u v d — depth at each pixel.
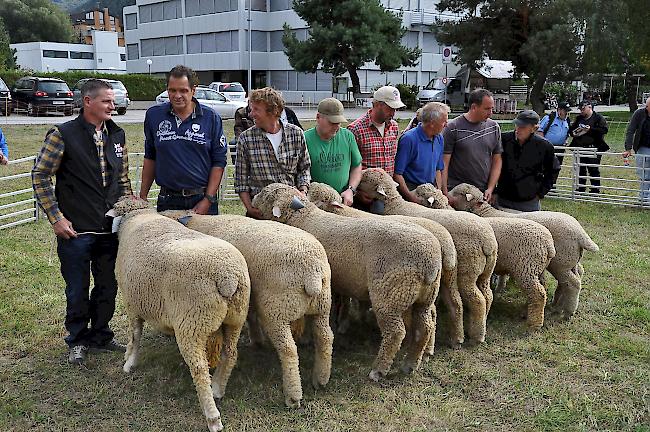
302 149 5.29
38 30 83.44
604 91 43.50
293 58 35.06
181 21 47.72
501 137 6.85
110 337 5.09
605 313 5.99
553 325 5.70
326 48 33.97
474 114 6.52
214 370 4.54
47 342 5.19
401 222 4.61
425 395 4.41
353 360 4.95
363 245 4.52
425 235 4.42
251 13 43.88
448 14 46.69
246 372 4.71
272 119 5.06
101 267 4.89
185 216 4.77
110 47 77.88
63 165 4.58
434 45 46.97
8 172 12.95
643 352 5.07
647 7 28.19
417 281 4.36
